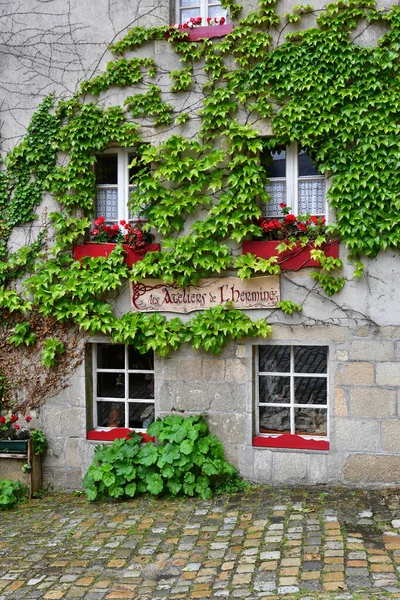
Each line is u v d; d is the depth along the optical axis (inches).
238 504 241.6
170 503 248.7
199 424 261.3
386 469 248.7
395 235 243.0
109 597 177.2
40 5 279.4
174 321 267.0
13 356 287.6
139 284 272.1
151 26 268.8
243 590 173.0
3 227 285.1
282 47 250.8
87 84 273.6
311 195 263.1
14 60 282.8
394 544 192.9
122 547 210.5
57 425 284.0
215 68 261.1
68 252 281.0
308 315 255.1
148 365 286.8
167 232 268.4
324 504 232.5
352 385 251.3
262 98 255.0
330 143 246.4
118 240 276.2
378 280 248.2
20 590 184.9
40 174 280.8
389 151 243.1
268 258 257.9
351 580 171.3
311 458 256.1
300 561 185.9
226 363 264.8
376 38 244.7
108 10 273.3
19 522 243.8
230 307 262.4
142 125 271.0
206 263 260.1
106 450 265.6
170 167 263.6
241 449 263.4
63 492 281.4
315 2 250.1
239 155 256.8
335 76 246.7
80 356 281.0
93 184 279.9
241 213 256.7
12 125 283.6
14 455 274.1
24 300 284.0
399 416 247.0
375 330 248.7
